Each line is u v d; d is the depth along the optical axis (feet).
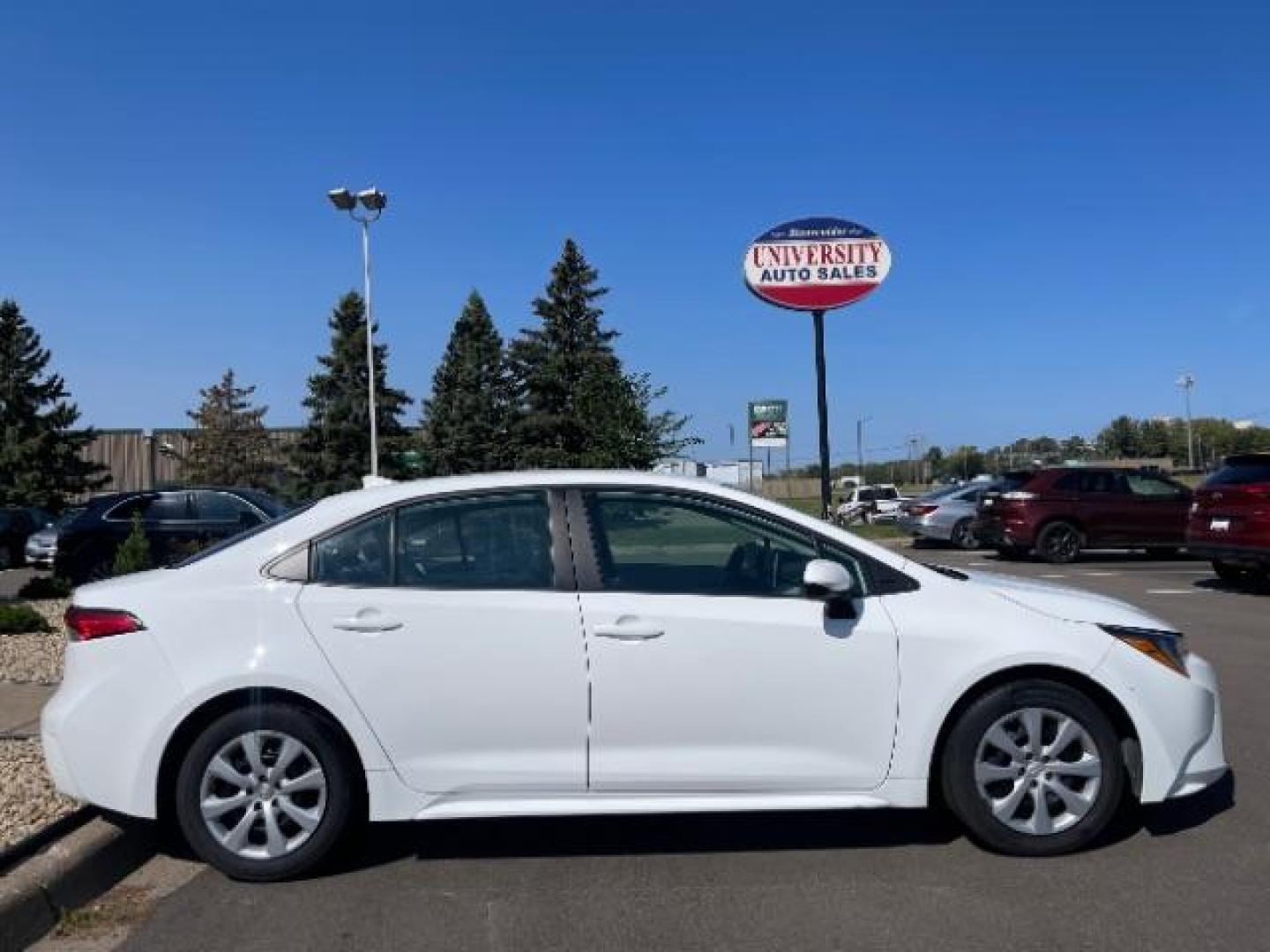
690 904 14.79
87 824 16.71
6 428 143.84
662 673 15.74
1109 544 65.21
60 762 15.87
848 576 15.83
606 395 135.64
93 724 15.69
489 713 15.69
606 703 15.71
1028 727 16.17
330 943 13.76
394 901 15.10
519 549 16.33
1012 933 13.69
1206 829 17.30
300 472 162.40
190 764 15.64
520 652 15.71
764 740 15.88
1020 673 16.21
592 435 136.36
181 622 15.76
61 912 14.64
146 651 15.69
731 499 16.74
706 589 16.29
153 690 15.61
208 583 16.03
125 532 49.49
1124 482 65.98
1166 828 17.42
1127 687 16.19
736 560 16.58
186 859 16.80
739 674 15.81
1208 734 16.75
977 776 16.11
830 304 62.59
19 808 17.49
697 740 15.81
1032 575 57.26
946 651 16.02
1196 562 65.41
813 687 15.89
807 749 15.92
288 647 15.62
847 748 15.96
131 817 17.08
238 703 15.71
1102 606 17.03
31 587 47.75
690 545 16.55
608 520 16.55
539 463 173.27
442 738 15.67
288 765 15.74
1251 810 18.20
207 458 167.12
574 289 181.27
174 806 15.99
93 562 49.44
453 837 17.70
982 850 16.62
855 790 16.03
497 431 179.22
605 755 15.78
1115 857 16.20
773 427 78.33
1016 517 65.41
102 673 15.78
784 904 14.73
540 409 178.81
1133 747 16.42
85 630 16.02
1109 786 16.17
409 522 16.39
